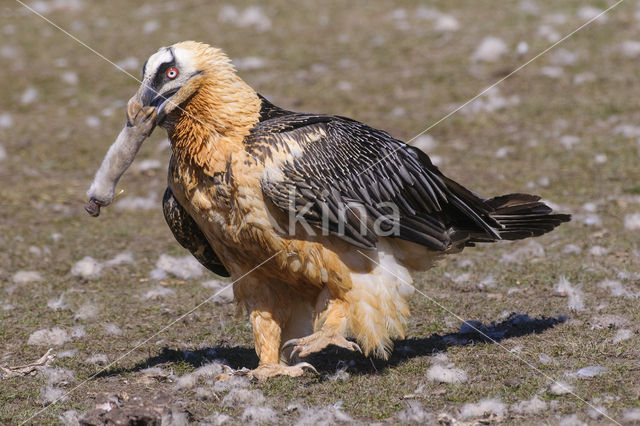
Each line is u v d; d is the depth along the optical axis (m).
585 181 20.45
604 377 10.15
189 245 11.65
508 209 12.16
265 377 10.75
